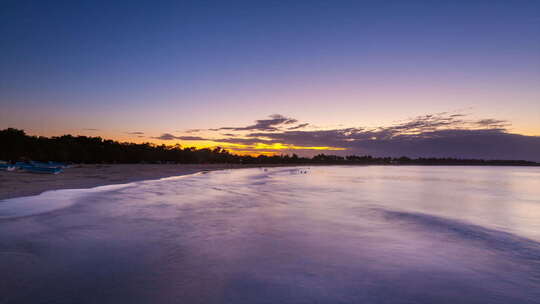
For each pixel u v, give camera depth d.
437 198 23.52
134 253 8.69
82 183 27.34
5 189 21.20
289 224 12.77
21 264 7.71
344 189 29.41
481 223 14.06
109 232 10.88
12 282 6.66
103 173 42.31
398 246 9.90
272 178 46.03
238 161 151.25
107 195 20.09
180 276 7.14
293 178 47.38
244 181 37.50
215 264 7.96
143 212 14.68
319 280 7.05
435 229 12.43
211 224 12.48
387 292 6.48
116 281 6.80
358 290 6.55
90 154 80.69
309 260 8.39
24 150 64.75
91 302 5.83
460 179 53.41
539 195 27.14
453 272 7.71
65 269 7.43
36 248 8.94
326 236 10.95
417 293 6.46
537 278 7.39
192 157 121.44
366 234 11.38
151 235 10.62
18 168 37.09
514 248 9.91
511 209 18.67
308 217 14.34
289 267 7.84
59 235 10.33
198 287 6.56
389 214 15.60
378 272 7.61
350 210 16.61
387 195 24.92
